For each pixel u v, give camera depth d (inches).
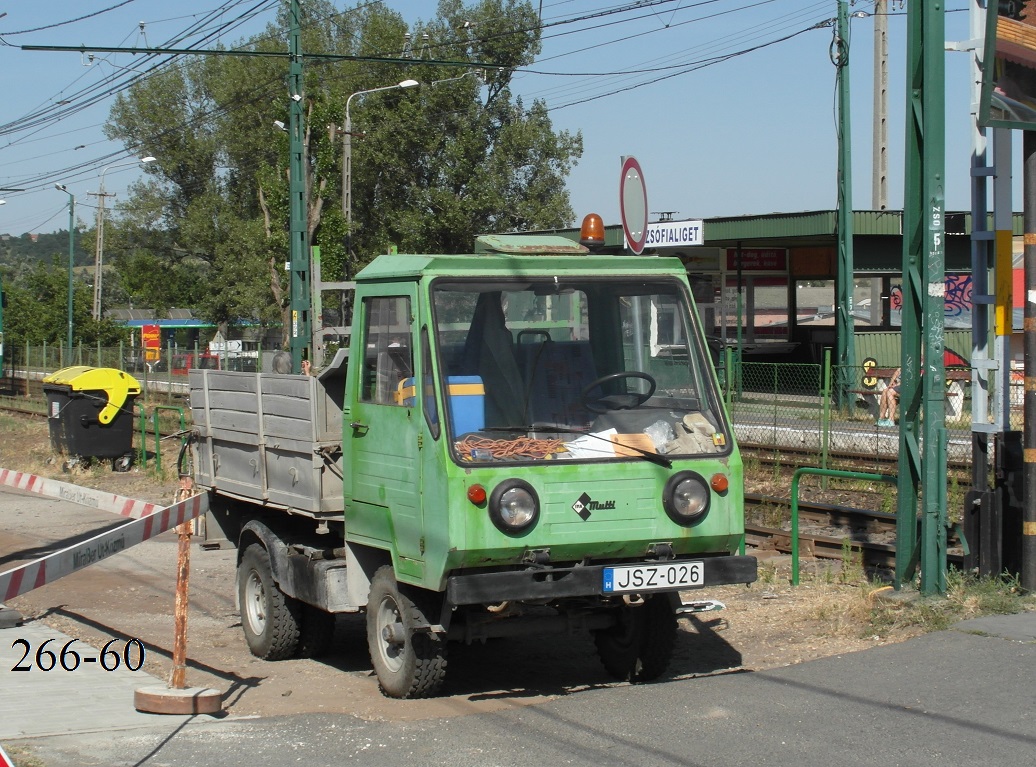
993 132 348.8
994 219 347.3
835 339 1211.9
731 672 283.9
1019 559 337.1
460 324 249.4
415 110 1920.5
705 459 255.4
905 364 340.5
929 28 327.6
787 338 1304.1
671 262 272.8
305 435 294.7
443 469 237.6
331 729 236.5
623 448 250.1
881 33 1082.1
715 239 1114.7
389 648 272.5
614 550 248.5
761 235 1070.4
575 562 247.8
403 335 257.6
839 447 703.7
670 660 291.9
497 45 1943.9
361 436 273.1
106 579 454.9
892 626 313.1
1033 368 327.0
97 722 245.1
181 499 266.7
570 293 260.7
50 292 2240.4
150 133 2406.5
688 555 258.2
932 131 328.8
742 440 747.4
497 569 244.1
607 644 297.3
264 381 317.7
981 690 245.4
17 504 661.3
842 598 355.6
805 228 1039.6
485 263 255.8
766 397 855.1
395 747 222.5
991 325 348.2
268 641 323.3
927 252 331.0
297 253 956.0
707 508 254.1
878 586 361.7
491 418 246.7
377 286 269.3
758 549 471.5
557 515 241.9
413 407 250.4
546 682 296.4
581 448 248.2
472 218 1999.3
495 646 344.2
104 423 794.2
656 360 265.3
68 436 794.8
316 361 602.2
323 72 2087.8
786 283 1285.7
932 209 330.6
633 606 286.4
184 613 262.8
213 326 2534.5
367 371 273.0
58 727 240.2
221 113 2351.1
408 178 2001.7
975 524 342.6
